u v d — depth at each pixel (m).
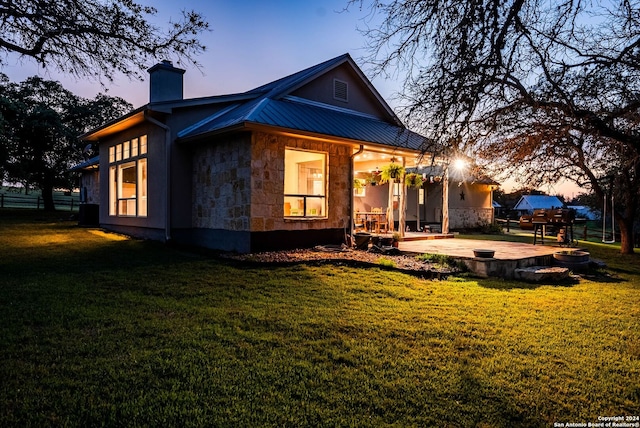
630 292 7.20
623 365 3.78
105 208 15.00
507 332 4.65
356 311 5.41
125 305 5.41
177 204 11.23
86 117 30.45
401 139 11.56
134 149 13.16
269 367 3.58
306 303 5.76
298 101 12.05
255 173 9.44
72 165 28.98
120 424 2.69
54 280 6.72
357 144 10.78
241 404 2.96
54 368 3.45
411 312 5.42
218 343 4.13
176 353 3.84
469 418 2.85
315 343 4.18
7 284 6.35
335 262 8.62
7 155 25.11
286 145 10.00
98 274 7.26
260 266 8.18
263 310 5.35
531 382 3.39
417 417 2.84
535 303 6.08
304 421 2.76
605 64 3.78
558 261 9.67
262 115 9.44
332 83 13.14
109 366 3.51
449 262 8.92
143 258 9.01
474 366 3.69
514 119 4.09
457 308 5.68
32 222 17.98
